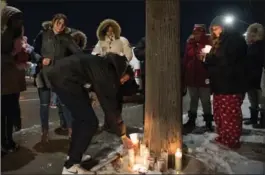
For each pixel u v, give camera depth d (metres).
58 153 4.55
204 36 5.24
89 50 7.67
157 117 3.98
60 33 4.61
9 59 4.19
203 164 4.03
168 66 3.89
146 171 3.77
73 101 3.68
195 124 5.74
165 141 4.00
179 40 3.92
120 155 4.17
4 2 4.18
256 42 5.41
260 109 5.70
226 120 4.55
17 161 4.29
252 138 5.05
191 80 5.32
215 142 4.77
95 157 4.31
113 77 3.60
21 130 5.59
